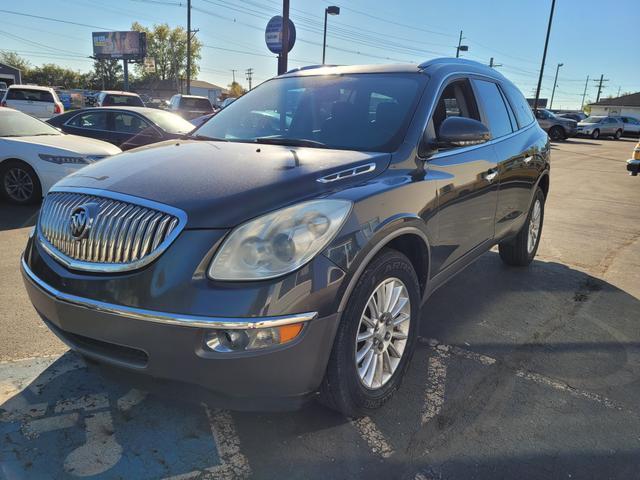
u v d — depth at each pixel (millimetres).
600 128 34469
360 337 2391
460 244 3316
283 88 3688
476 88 3779
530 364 3180
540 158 4750
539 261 5402
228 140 3359
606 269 5164
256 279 1956
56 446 2307
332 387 2270
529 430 2525
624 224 7352
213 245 1982
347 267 2143
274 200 2129
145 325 1985
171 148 2943
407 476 2203
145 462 2232
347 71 3609
